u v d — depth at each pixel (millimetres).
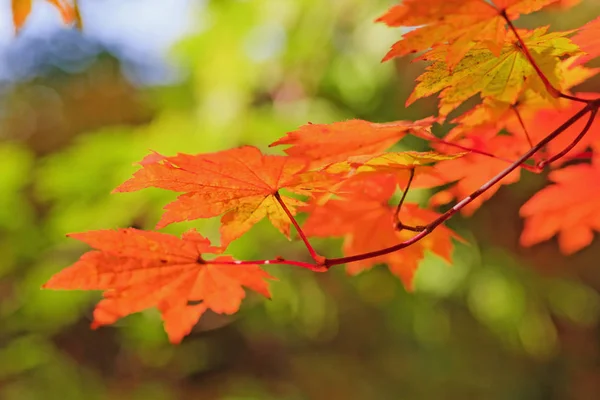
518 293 3529
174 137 2879
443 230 1156
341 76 3209
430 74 825
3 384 3443
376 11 3078
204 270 1007
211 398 4098
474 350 3904
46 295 3111
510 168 805
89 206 2979
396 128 813
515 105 977
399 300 3582
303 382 4102
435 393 3738
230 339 4391
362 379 3926
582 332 4141
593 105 804
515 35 754
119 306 1005
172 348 3756
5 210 3232
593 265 4059
